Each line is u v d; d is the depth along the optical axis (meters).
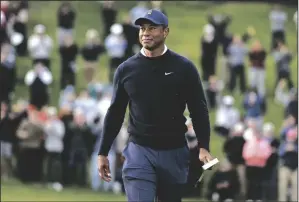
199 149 13.99
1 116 37.25
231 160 35.19
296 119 37.03
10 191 35.12
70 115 37.44
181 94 13.72
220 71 54.44
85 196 35.12
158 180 13.91
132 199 13.62
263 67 50.72
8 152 37.28
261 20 70.44
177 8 73.75
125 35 48.72
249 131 35.19
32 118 37.09
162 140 13.76
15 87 50.44
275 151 34.97
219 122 44.91
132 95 13.75
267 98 53.81
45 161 38.00
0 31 46.66
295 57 61.12
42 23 64.88
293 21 69.69
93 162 36.84
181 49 62.44
